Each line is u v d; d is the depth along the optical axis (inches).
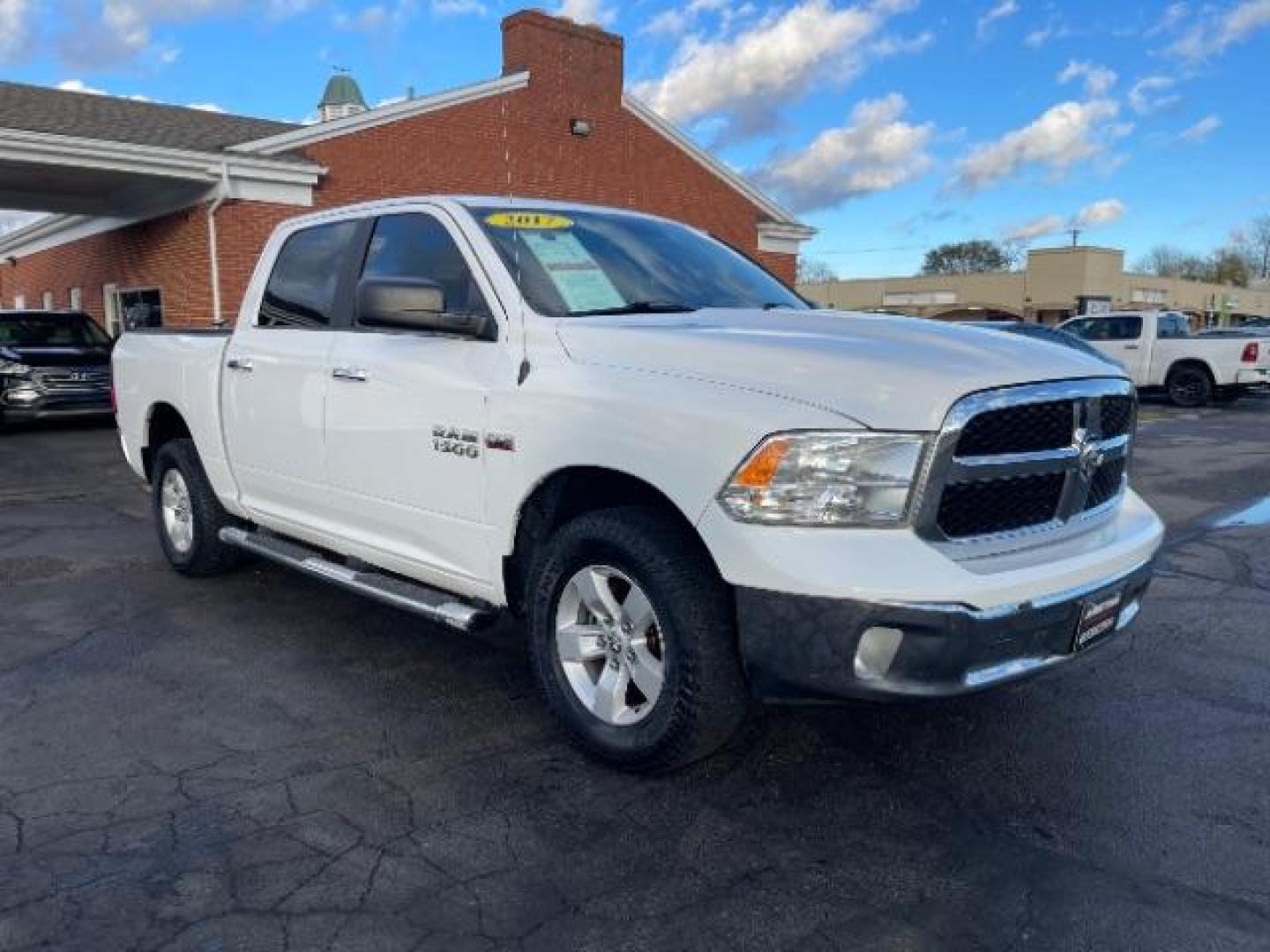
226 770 134.1
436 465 150.9
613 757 132.0
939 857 115.0
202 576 227.1
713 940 99.3
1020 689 165.6
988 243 3380.9
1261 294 2930.6
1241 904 106.3
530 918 102.7
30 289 991.0
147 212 684.1
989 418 115.2
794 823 122.1
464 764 136.5
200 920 101.2
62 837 116.5
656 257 168.4
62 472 395.9
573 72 767.1
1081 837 119.9
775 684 116.4
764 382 117.3
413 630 193.3
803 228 938.1
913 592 107.0
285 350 183.0
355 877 109.2
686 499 117.2
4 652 179.3
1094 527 131.3
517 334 142.5
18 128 547.5
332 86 1161.4
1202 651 185.9
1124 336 823.1
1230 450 498.0
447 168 703.7
